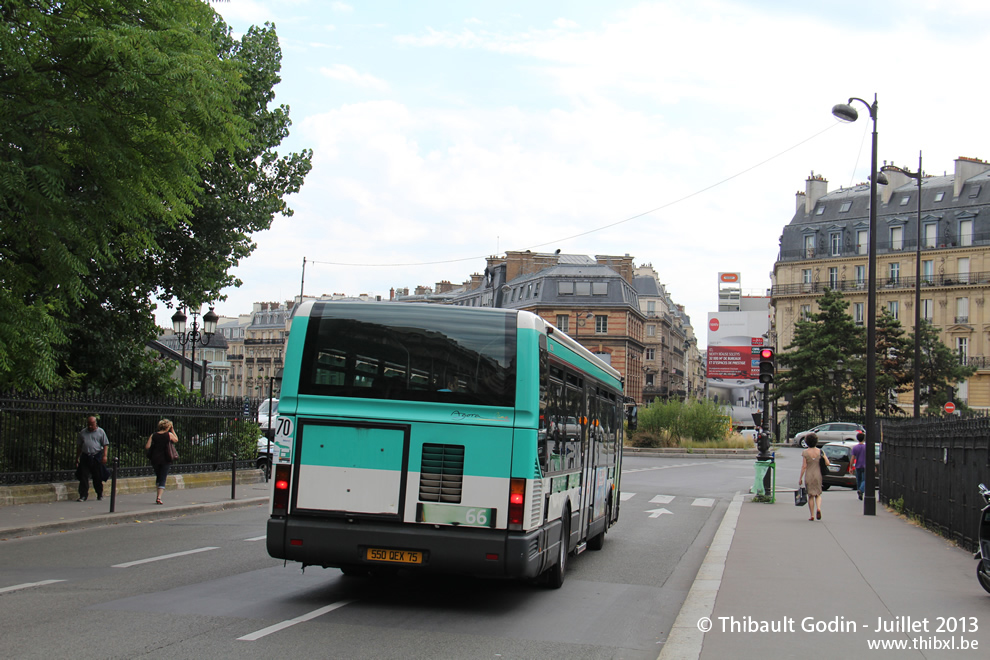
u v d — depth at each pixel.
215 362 136.50
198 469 25.38
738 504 24.14
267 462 28.95
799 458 52.94
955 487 14.78
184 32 13.23
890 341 73.75
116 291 25.92
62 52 12.83
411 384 9.16
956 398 73.81
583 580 11.55
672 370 142.50
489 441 9.01
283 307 130.62
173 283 27.78
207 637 7.41
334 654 6.98
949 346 83.06
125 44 12.41
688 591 10.86
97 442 19.59
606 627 8.57
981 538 9.72
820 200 94.12
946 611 8.91
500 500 8.93
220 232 27.22
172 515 18.55
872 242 21.22
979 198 83.25
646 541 16.41
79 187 15.05
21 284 14.30
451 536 8.84
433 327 9.26
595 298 100.06
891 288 86.38
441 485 8.99
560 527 10.49
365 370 9.25
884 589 10.23
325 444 9.16
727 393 76.44
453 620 8.59
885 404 72.75
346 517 9.05
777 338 93.06
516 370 9.11
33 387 16.94
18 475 18.58
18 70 12.55
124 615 8.26
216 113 13.49
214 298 28.78
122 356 27.30
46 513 16.77
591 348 99.25
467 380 9.12
